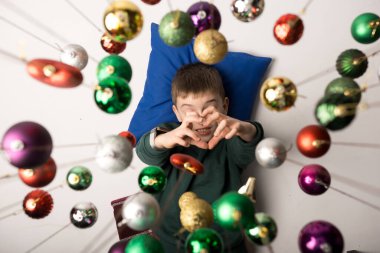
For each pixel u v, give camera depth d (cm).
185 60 113
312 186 67
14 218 119
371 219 111
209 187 102
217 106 97
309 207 113
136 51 117
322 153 61
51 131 118
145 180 66
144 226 57
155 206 57
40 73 61
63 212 119
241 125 81
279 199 114
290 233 114
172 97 106
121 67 71
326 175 67
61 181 118
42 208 68
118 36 60
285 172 113
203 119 80
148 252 56
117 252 63
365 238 111
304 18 110
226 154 106
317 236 55
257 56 112
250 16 64
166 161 104
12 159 54
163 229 102
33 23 115
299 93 111
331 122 59
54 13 115
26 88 117
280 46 112
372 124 109
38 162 55
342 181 111
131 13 57
